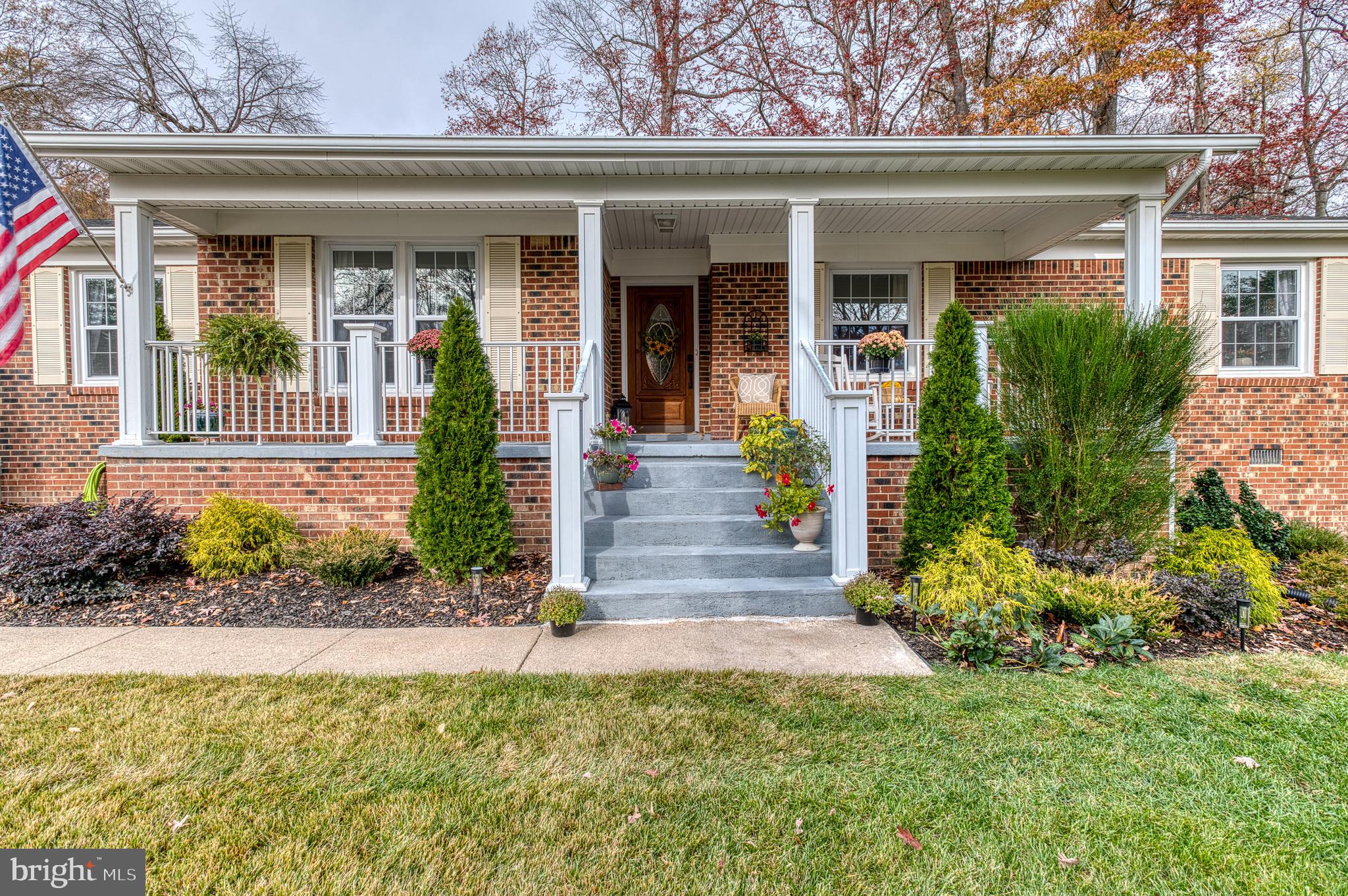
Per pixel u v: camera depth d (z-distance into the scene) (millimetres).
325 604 4863
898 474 6027
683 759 2648
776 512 5109
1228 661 3775
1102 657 3807
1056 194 6273
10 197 4766
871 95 15500
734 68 15711
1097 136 5723
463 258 8086
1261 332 8633
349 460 6023
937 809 2324
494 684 3396
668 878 1983
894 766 2602
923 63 14797
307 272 7656
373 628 4426
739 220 7598
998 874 2006
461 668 3650
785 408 8359
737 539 5355
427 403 7918
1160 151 5773
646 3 16062
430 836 2164
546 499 6062
